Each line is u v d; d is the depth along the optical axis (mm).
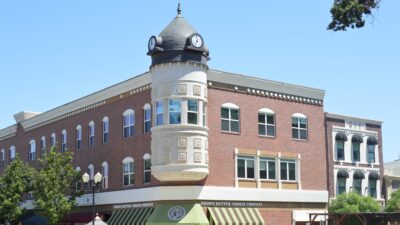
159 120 43312
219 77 45938
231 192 45062
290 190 49094
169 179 42656
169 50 43062
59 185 50219
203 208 43375
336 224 47969
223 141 45469
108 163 50375
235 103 46719
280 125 49562
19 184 52562
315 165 51562
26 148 65188
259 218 45594
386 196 61000
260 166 47656
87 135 53844
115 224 46344
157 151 42875
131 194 46688
